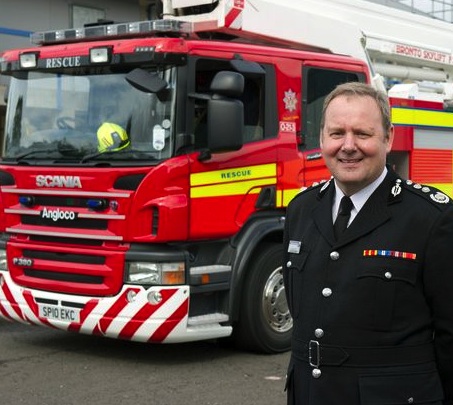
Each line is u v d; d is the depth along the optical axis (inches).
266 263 244.8
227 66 232.1
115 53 224.4
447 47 375.9
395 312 95.7
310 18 278.2
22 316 241.3
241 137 216.1
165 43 216.2
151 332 217.8
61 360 242.5
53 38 246.2
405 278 95.3
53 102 240.1
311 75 261.4
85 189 224.2
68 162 229.9
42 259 236.4
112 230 220.8
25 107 246.7
